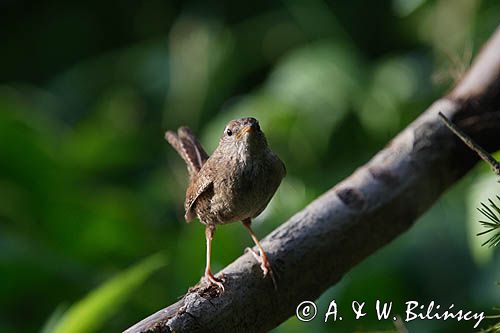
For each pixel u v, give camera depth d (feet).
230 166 22.74
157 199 38.99
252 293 20.08
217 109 40.65
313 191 35.65
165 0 44.88
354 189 22.38
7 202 36.40
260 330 20.49
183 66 40.93
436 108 24.43
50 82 45.34
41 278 32.65
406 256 33.14
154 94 42.68
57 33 45.98
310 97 36.17
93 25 45.83
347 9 41.47
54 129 43.19
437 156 23.52
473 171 32.35
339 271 21.80
